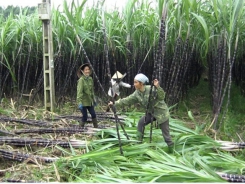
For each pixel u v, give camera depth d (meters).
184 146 3.80
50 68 6.12
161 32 3.94
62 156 3.86
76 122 5.49
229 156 3.57
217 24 5.10
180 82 6.02
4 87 7.44
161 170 3.02
